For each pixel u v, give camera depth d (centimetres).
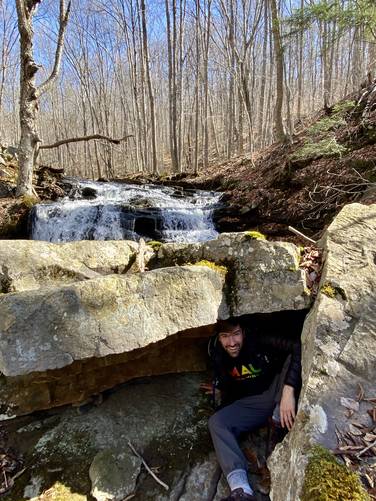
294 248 262
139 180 1195
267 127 1752
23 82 736
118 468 214
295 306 240
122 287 209
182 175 1277
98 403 263
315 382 179
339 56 2086
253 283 249
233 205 754
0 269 246
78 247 278
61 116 2817
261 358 231
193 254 276
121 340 204
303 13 595
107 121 1909
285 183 696
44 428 246
